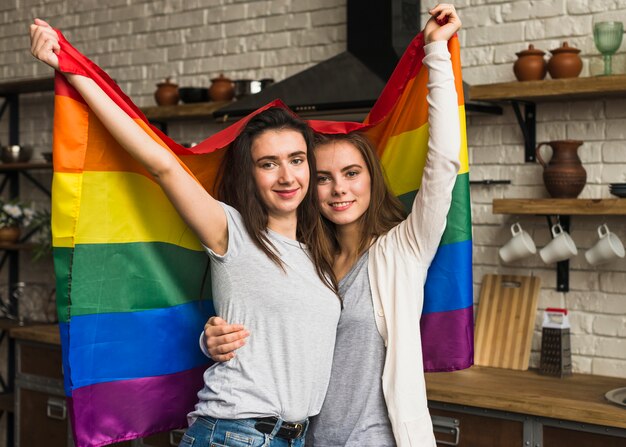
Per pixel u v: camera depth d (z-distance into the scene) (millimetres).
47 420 3918
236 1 4125
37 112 4855
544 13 3293
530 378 3084
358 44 3418
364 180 2109
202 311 2184
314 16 3879
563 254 3121
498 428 2785
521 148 3348
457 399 2830
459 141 1964
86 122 1900
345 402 2016
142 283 2059
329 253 2131
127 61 4508
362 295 2062
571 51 3068
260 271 1939
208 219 1904
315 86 3305
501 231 3400
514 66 3162
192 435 1943
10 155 4629
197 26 4262
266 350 1922
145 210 2041
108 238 1996
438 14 2000
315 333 1954
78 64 1814
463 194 2107
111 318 2021
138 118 1904
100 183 1964
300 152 1990
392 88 2186
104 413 2027
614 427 2555
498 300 3357
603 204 2906
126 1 4508
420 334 2127
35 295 4758
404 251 2037
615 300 3170
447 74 1962
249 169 1988
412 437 1950
